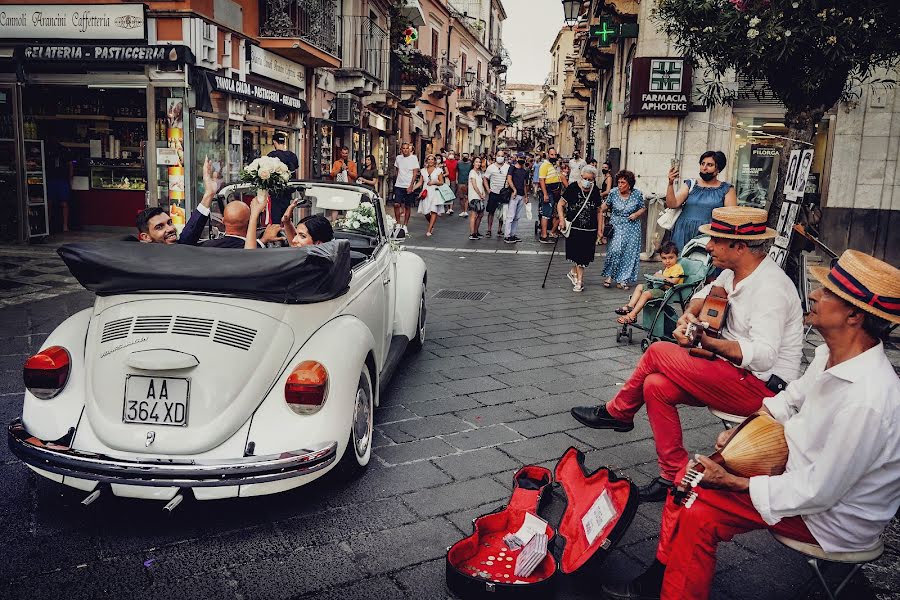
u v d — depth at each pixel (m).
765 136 12.16
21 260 9.61
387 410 4.54
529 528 2.99
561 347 6.28
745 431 2.36
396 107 25.78
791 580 2.81
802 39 5.74
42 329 6.20
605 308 8.09
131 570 2.74
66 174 12.65
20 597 2.54
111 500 3.30
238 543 2.95
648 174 12.44
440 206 15.63
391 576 2.73
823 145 11.97
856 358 2.06
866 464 2.02
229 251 3.05
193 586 2.64
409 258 5.97
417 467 3.70
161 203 11.29
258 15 13.66
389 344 5.00
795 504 2.10
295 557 2.85
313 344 3.16
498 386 5.11
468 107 39.47
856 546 2.15
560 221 9.09
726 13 6.14
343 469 3.39
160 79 10.91
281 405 3.01
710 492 2.34
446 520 3.16
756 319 3.00
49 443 2.92
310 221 4.23
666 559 2.52
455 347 6.20
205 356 2.88
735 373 3.06
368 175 14.10
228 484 2.83
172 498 2.88
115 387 2.90
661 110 12.07
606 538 2.67
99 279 2.98
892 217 11.71
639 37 12.29
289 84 15.38
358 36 19.73
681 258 6.09
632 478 3.65
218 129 12.16
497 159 15.34
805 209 7.13
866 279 2.00
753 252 3.06
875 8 5.64
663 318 6.02
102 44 10.88
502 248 13.77
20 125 11.00
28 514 3.15
